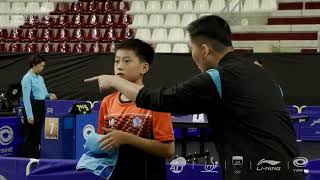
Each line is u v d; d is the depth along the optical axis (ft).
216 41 8.52
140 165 9.34
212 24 8.58
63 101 32.94
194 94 7.99
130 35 53.06
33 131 29.07
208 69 8.74
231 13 50.44
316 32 47.78
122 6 57.62
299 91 38.96
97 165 8.99
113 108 9.67
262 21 50.96
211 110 8.26
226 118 8.24
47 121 24.98
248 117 8.05
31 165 11.28
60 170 11.21
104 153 9.12
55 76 43.39
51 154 24.89
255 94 8.13
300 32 48.08
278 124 8.15
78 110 25.18
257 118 8.04
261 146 7.97
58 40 53.67
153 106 8.16
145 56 9.46
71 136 24.63
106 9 57.72
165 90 8.17
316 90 38.68
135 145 8.99
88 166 9.00
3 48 55.06
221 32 8.55
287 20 50.26
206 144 33.76
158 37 52.01
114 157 9.17
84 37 53.98
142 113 9.37
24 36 55.77
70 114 24.97
